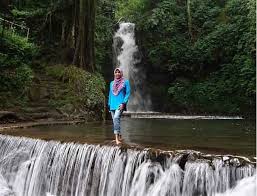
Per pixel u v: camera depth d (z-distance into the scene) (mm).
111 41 32344
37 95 18688
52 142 10328
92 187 9062
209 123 18141
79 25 21766
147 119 21281
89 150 9336
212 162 7395
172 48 32156
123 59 33656
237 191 6984
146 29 33531
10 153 11391
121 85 9633
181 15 34156
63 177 9727
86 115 18766
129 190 8359
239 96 28109
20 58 19938
